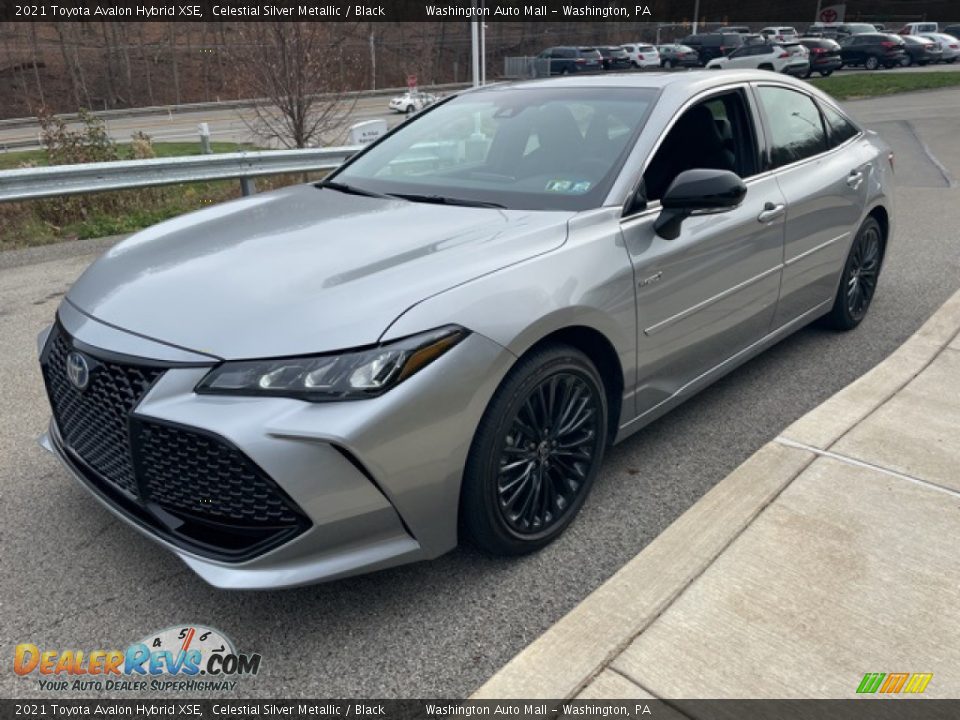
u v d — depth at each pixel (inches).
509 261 103.0
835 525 110.6
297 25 490.9
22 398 163.6
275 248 109.0
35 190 279.4
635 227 118.3
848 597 96.8
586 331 110.3
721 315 137.5
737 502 116.1
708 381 142.5
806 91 175.3
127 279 106.7
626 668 87.0
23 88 1704.0
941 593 97.4
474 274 99.0
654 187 125.3
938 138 582.6
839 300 186.4
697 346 134.0
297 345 88.0
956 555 104.3
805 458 128.0
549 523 110.7
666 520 118.9
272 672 91.0
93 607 101.1
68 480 131.2
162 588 104.7
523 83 162.6
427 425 90.7
